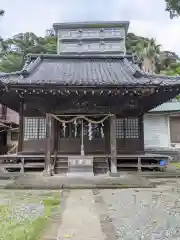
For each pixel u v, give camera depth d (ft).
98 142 36.50
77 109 30.73
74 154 35.60
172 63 140.67
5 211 15.89
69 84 25.70
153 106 38.32
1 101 33.99
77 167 30.60
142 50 139.44
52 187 23.54
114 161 30.60
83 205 17.63
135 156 35.04
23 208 16.66
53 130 36.32
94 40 108.37
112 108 30.73
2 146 75.10
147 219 14.51
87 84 25.89
